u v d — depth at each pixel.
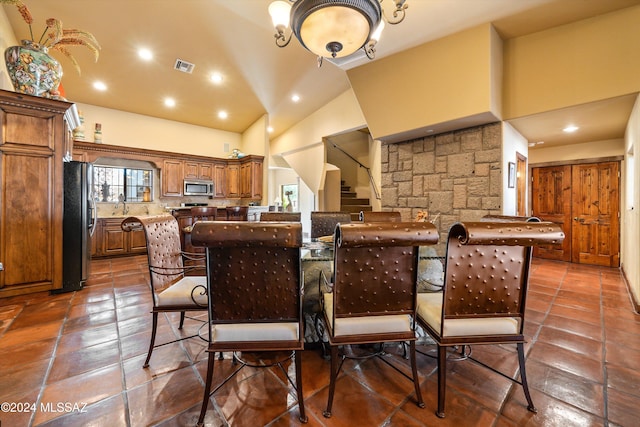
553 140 4.53
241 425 1.28
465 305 1.35
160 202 6.19
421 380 1.62
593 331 2.23
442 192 3.94
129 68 4.26
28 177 2.91
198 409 1.38
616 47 2.59
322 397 1.47
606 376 1.65
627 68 2.55
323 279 1.87
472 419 1.32
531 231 1.21
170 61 4.09
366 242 1.15
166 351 1.91
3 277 2.82
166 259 1.92
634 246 3.09
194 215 4.74
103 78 4.52
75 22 3.24
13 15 3.12
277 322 1.30
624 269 4.06
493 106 3.05
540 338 2.12
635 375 1.66
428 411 1.38
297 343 1.30
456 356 1.87
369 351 1.95
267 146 6.20
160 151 5.93
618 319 2.47
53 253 3.05
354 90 3.96
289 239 1.13
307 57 3.98
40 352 1.87
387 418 1.33
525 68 3.10
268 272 1.24
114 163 5.64
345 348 1.98
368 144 6.68
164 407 1.39
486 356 1.87
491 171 3.43
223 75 4.48
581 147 4.76
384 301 1.34
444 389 1.34
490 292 1.35
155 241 1.82
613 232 4.52
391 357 1.87
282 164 7.98
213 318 1.28
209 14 3.09
